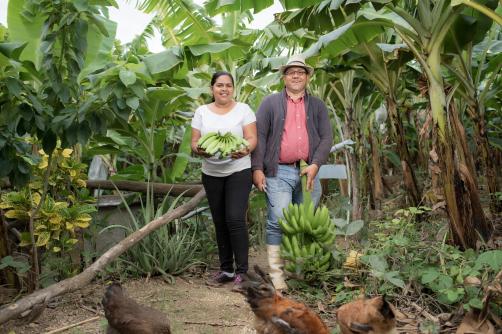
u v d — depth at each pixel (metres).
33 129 4.71
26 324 4.52
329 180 10.44
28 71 5.15
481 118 7.43
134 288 5.45
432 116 5.72
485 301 3.96
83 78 5.73
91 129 4.95
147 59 6.39
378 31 6.32
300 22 6.25
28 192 5.18
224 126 5.32
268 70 8.19
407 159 7.77
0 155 4.59
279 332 3.52
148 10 7.48
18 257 5.69
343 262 5.36
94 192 7.21
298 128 5.31
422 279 4.45
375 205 9.27
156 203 6.91
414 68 8.78
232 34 8.55
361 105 8.93
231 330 4.41
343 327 3.57
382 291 4.73
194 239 6.62
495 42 7.98
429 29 5.71
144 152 7.07
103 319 4.64
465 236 5.55
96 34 5.46
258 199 7.15
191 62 6.69
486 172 7.61
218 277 5.61
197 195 6.02
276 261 5.32
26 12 5.14
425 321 4.30
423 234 6.23
